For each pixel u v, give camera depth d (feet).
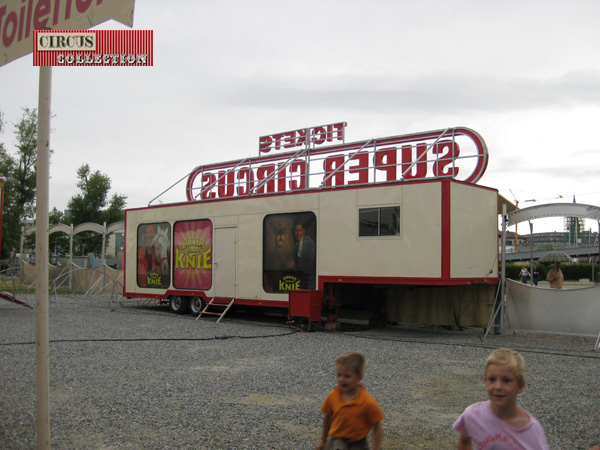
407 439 15.87
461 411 18.83
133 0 11.05
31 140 144.87
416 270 36.32
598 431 16.60
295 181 54.08
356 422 10.74
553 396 20.83
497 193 41.11
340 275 39.88
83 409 18.48
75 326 40.55
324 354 29.81
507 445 8.20
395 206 37.58
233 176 59.82
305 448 14.93
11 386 21.62
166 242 52.95
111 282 75.00
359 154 49.06
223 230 47.96
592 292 36.29
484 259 39.24
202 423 17.07
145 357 28.25
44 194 12.05
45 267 12.15
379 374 24.75
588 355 29.86
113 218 155.53
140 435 15.90
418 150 45.27
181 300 51.37
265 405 19.22
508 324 39.65
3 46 13.79
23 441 15.16
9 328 39.24
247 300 45.62
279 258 43.75
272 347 32.09
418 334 39.45
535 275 100.07
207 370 25.17
